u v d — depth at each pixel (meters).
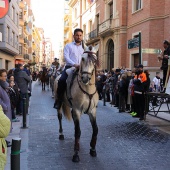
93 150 5.56
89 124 8.80
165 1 17.38
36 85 30.88
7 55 32.66
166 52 8.30
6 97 6.04
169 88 7.67
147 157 5.54
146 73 9.95
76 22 40.41
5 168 4.80
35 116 10.34
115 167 4.94
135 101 10.27
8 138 6.89
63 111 6.44
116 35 23.22
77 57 5.77
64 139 6.92
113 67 25.36
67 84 5.59
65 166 4.98
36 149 6.02
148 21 18.30
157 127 8.57
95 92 5.30
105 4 26.39
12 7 32.19
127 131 7.95
